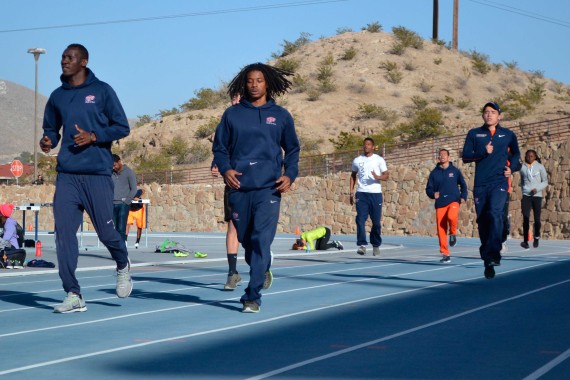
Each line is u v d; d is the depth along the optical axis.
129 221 24.42
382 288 12.86
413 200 37.38
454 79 85.44
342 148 61.88
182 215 46.47
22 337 8.22
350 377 6.33
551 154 32.59
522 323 9.07
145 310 10.23
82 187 9.71
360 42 92.94
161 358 7.11
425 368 6.65
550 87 89.88
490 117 13.20
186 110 83.06
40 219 51.09
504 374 6.39
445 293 12.08
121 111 9.78
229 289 12.55
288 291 12.45
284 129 9.76
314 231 23.39
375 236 20.80
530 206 22.69
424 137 62.19
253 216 9.77
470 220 35.12
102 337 8.21
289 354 7.29
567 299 11.23
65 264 9.89
